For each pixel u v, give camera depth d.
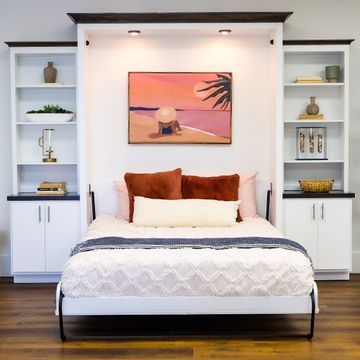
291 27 5.47
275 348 3.59
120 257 3.70
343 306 4.45
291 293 3.68
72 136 5.52
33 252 5.16
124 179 5.35
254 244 3.89
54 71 5.32
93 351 3.55
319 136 5.44
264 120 5.50
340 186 5.55
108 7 5.43
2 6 5.41
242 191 5.36
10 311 4.36
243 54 5.47
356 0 5.47
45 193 5.24
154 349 3.59
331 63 5.50
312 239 5.22
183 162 5.52
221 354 3.50
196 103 5.47
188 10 5.43
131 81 5.43
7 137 5.50
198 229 4.74
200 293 3.67
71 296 3.67
